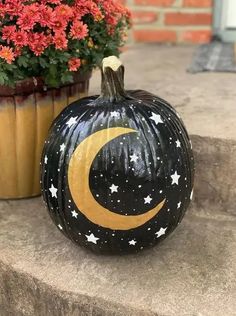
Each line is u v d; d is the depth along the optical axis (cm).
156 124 56
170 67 98
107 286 55
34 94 66
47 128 69
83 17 65
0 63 60
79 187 55
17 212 70
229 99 81
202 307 52
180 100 81
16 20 61
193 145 69
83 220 56
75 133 55
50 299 57
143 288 55
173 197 56
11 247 62
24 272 58
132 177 54
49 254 61
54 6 62
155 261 59
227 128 70
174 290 55
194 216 70
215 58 102
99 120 55
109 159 54
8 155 68
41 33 60
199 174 70
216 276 57
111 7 67
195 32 114
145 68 98
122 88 57
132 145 54
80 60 65
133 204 54
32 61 62
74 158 55
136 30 116
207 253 61
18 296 60
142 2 113
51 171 57
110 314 54
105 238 56
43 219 68
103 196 54
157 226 56
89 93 84
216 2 112
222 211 70
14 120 66
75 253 61
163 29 115
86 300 54
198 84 88
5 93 64
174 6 112
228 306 53
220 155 68
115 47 70
